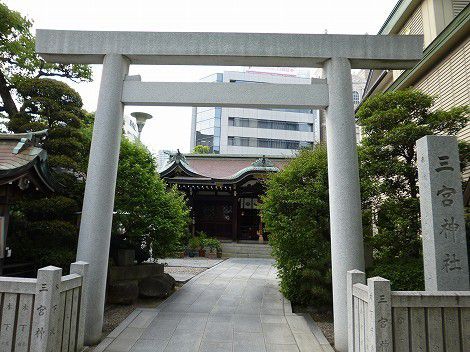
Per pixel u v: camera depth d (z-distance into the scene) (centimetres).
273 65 657
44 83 844
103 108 607
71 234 734
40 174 641
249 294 910
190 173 2161
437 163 491
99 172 589
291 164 900
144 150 902
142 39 622
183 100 620
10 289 401
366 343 403
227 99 619
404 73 1134
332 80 616
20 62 1075
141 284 834
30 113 875
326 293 745
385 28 1362
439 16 1055
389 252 717
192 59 637
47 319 389
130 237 855
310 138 5825
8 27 1024
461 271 462
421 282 596
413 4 1162
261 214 918
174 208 918
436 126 720
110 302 781
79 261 536
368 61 627
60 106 852
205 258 1839
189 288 974
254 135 5669
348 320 466
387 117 730
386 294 374
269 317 712
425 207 494
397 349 368
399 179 749
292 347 558
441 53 975
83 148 844
